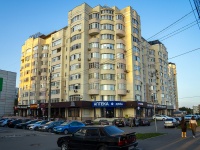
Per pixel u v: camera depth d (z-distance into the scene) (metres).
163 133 21.11
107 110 51.00
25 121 37.38
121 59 52.94
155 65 73.19
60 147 12.48
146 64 65.75
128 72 53.28
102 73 51.44
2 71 42.56
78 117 48.94
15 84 45.06
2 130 30.14
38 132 26.69
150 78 68.19
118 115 51.09
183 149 11.95
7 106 43.81
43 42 68.25
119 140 9.96
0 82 22.16
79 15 54.19
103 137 10.52
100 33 53.72
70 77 52.94
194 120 17.89
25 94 67.50
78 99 50.28
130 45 54.44
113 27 54.81
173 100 91.00
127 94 52.41
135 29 57.25
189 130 25.34
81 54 51.62
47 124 28.48
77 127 24.45
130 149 10.41
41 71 65.50
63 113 54.00
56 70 59.25
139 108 49.62
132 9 57.59
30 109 62.62
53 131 25.58
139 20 60.78
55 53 60.88
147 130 27.33
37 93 64.25
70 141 11.70
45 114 58.97
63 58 58.59
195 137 17.73
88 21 54.22
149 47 71.38
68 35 56.03
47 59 65.69
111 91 50.81
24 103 67.25
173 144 13.94
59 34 60.78
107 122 35.97
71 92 51.78
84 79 50.19
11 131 28.41
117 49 53.34
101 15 55.09
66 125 24.09
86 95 50.06
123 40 54.50
